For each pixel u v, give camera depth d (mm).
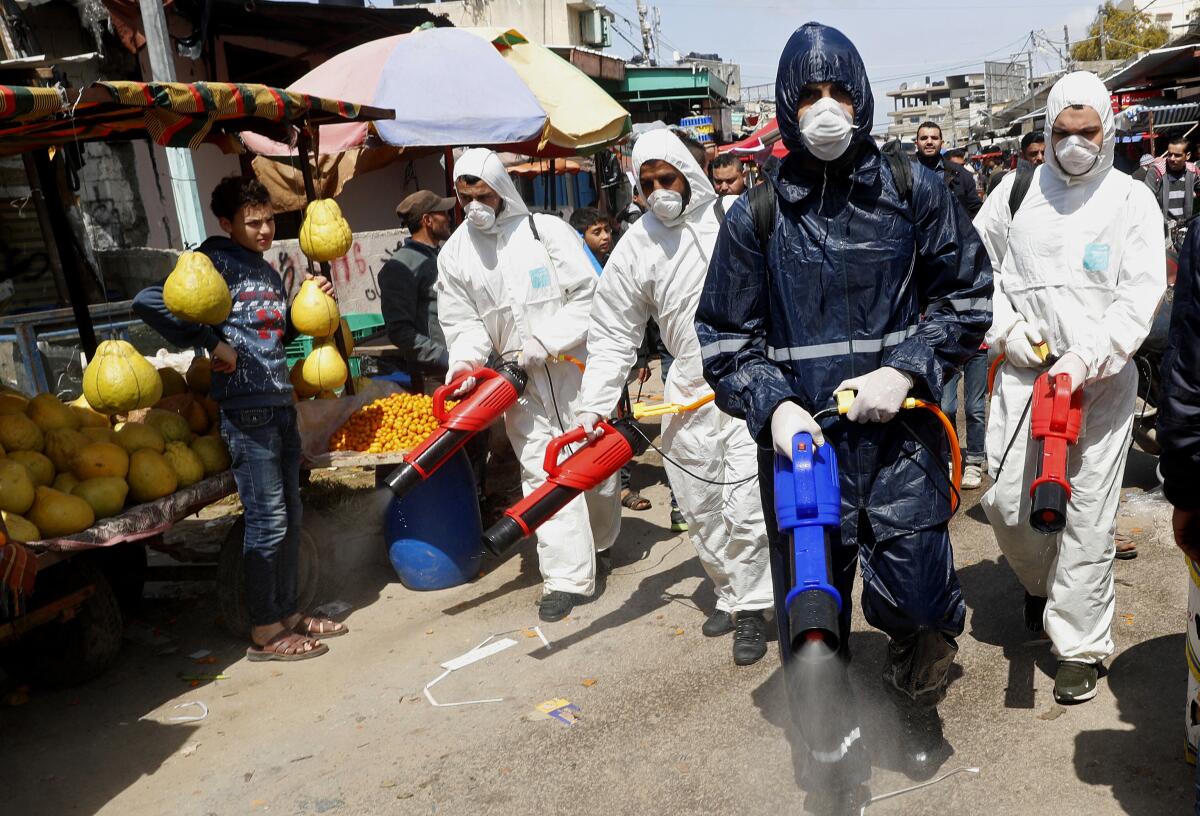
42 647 4434
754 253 2840
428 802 3348
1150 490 5707
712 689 3977
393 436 5277
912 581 2795
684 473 4363
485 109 7176
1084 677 3539
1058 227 3580
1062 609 3537
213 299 4137
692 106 20141
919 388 2672
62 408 4539
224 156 11477
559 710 3895
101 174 10422
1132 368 3482
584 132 8336
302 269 9617
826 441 2635
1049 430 3078
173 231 11188
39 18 9820
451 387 4668
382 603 5305
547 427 5027
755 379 2732
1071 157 3457
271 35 11922
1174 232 6539
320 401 5332
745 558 4250
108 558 5188
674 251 4207
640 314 4371
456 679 4285
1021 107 34344
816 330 2814
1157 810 2896
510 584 5438
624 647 4477
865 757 3320
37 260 9789
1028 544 3781
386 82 7289
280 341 4543
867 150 2748
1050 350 3602
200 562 5641
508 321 5055
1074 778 3107
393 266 6199
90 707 4293
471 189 4875
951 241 2752
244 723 4051
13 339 8125
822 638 2252
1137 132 14438
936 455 2826
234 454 4457
